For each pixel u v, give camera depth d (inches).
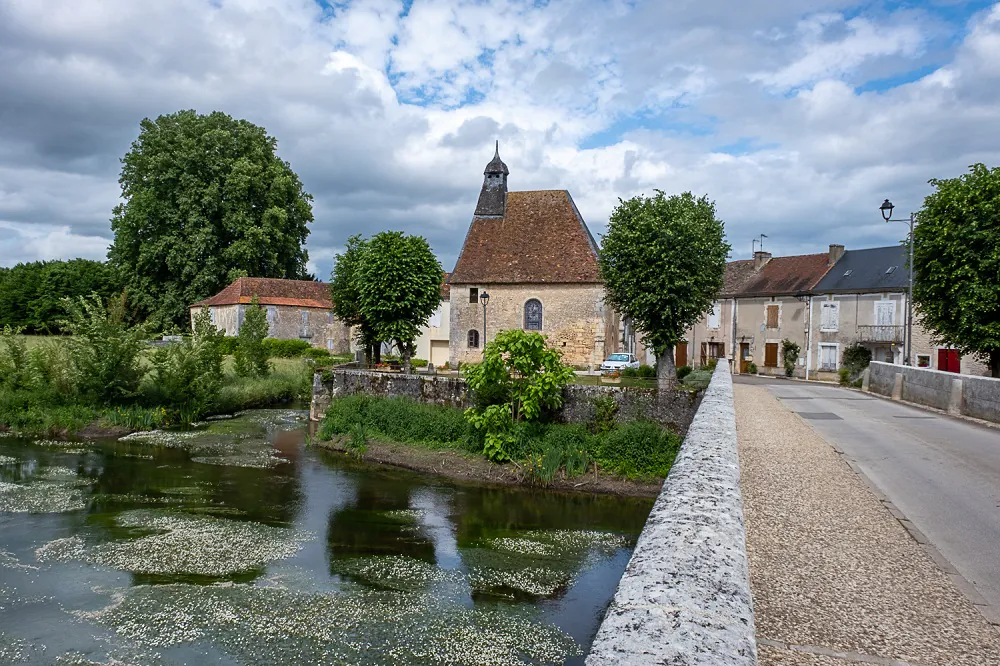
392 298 924.0
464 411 719.7
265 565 382.6
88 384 852.0
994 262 730.2
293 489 565.3
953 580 156.2
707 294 879.7
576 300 1230.3
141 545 409.1
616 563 403.2
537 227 1325.0
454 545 431.5
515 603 339.0
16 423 804.0
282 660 273.3
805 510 217.9
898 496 245.0
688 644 60.5
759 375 1509.6
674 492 127.1
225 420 929.5
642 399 653.3
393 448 706.8
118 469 616.4
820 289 1412.4
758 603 138.3
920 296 834.8
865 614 134.3
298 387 1176.8
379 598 339.3
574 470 610.5
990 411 499.2
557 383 653.9
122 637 291.0
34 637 289.4
